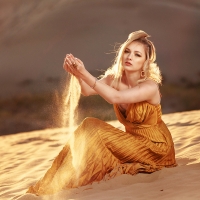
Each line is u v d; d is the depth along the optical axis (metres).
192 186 5.09
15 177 7.55
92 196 5.20
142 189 5.27
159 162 6.04
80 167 5.66
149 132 5.98
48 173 5.68
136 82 6.06
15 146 11.57
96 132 5.73
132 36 5.97
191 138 8.37
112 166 5.77
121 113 6.09
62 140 11.47
